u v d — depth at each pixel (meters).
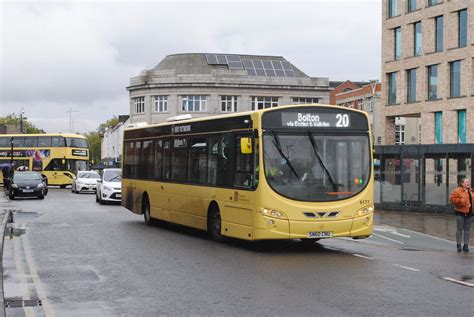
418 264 12.77
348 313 8.02
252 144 14.12
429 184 28.70
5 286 9.99
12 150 56.72
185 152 17.97
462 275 11.38
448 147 27.83
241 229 14.51
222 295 9.21
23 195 38.12
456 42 51.75
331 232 13.93
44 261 12.70
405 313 8.04
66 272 11.34
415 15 55.56
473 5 49.88
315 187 13.90
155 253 13.95
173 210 18.66
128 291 9.55
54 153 59.03
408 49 56.44
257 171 13.88
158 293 9.38
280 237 13.67
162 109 87.69
